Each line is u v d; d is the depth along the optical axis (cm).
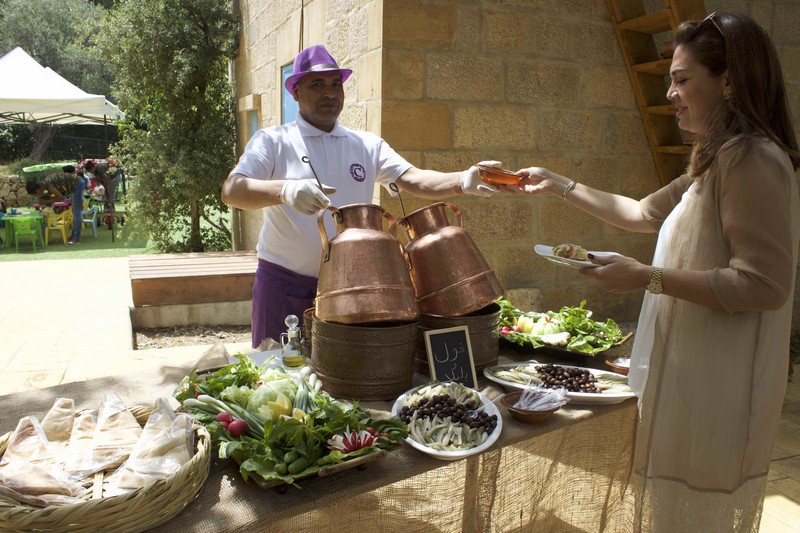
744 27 157
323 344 187
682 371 175
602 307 490
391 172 277
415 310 186
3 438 147
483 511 202
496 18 414
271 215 261
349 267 182
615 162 472
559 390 193
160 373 209
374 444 152
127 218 982
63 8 2164
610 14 451
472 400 185
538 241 457
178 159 875
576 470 241
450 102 410
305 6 550
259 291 272
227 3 932
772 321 168
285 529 196
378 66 394
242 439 147
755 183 153
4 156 2222
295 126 265
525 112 434
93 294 705
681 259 174
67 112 1069
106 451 142
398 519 236
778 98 161
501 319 269
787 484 309
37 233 1167
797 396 429
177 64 864
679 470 178
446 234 204
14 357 486
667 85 476
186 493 130
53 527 114
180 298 604
